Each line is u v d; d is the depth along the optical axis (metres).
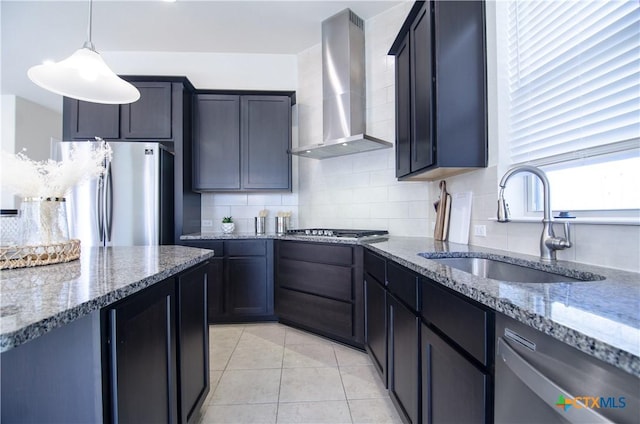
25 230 1.20
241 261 2.91
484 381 0.80
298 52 3.52
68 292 0.78
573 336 0.51
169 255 1.50
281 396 1.74
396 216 2.73
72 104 2.97
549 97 1.44
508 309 0.67
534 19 1.53
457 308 0.96
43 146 4.93
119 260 1.33
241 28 3.06
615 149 1.15
